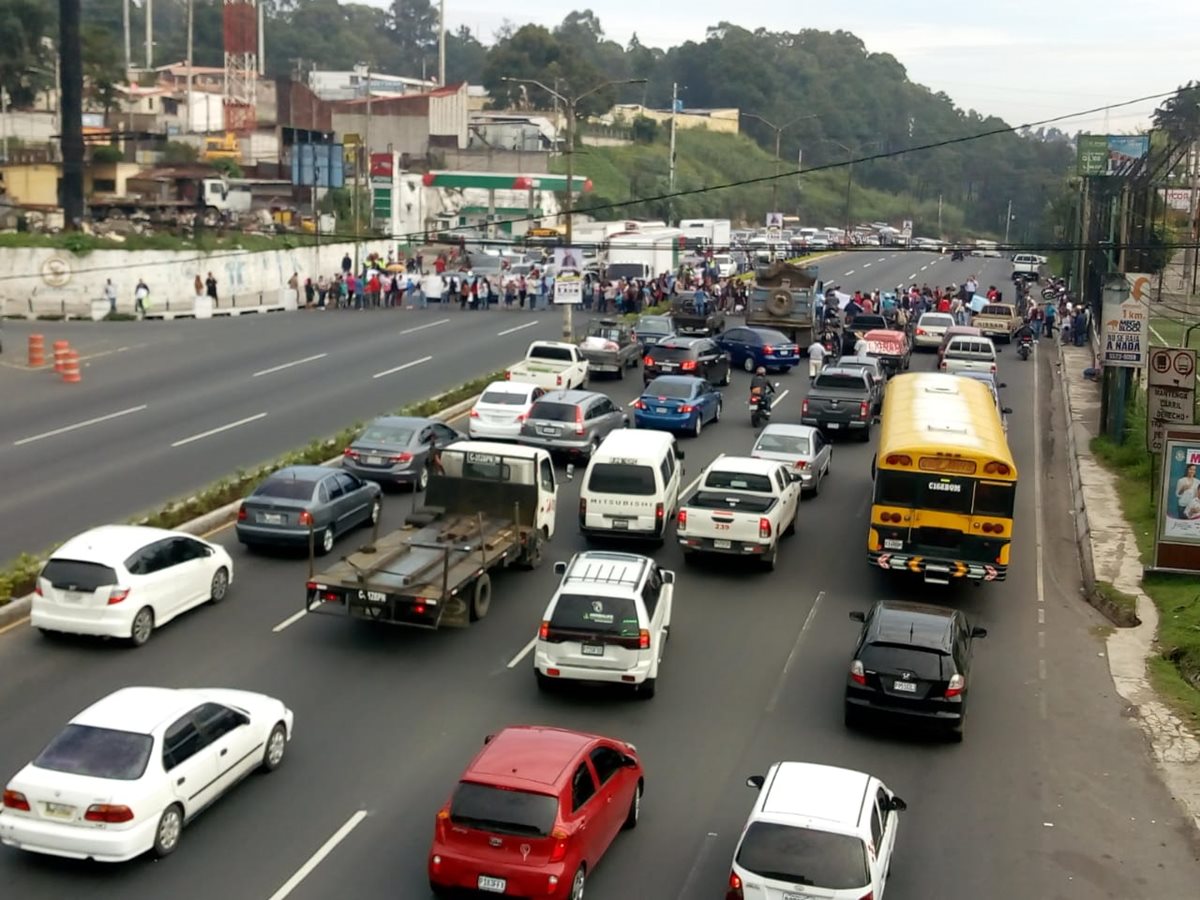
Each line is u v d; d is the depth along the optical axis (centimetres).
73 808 1399
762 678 2116
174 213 7956
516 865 1317
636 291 6431
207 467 3231
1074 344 6234
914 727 1927
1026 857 1573
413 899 1406
